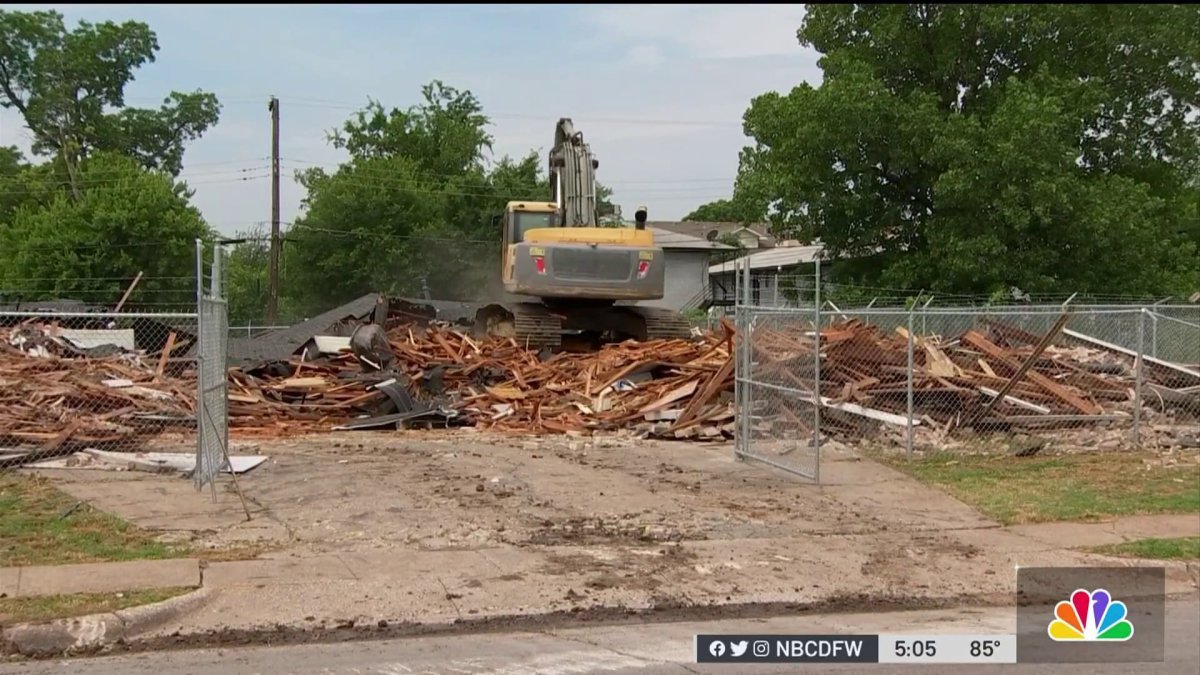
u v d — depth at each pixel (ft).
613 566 24.95
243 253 168.66
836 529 29.04
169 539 26.30
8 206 160.35
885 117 92.73
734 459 39.73
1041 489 34.58
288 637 20.34
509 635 20.81
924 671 19.06
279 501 30.99
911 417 39.47
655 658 19.42
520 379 53.83
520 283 58.59
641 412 47.62
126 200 138.10
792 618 22.34
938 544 27.76
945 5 97.25
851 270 104.32
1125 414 45.19
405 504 30.76
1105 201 90.79
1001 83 98.27
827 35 103.96
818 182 97.30
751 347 39.04
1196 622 22.63
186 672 18.29
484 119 175.42
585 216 64.90
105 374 47.62
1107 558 26.48
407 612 21.39
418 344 60.75
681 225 223.10
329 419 49.55
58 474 34.32
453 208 156.97
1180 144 102.73
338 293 146.30
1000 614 22.95
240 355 59.93
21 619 19.94
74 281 132.98
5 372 45.55
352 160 160.35
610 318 63.00
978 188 89.10
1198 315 65.46
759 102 99.86
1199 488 34.88
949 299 92.07
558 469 37.06
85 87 179.11
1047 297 89.76
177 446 39.91
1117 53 99.76
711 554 26.22
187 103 186.50
